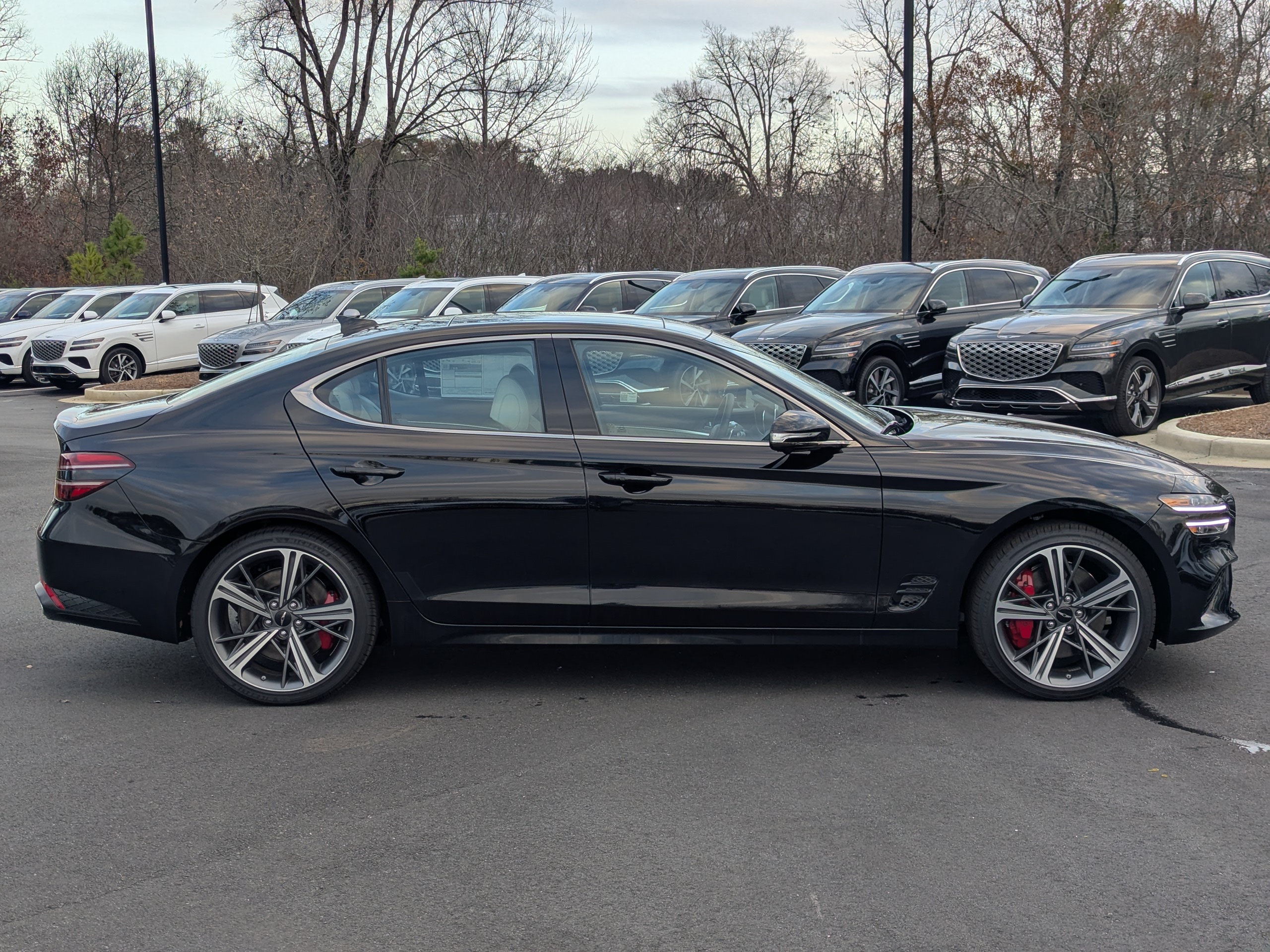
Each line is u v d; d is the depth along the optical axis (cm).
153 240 4559
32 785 414
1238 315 1319
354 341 506
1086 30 2709
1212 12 2927
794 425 471
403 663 555
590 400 493
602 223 3188
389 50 3572
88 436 498
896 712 482
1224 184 2656
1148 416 1229
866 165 3269
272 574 495
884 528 484
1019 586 491
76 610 495
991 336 1231
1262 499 896
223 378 521
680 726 467
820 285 1614
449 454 486
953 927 314
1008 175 2886
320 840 370
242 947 308
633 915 322
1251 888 334
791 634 494
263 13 3538
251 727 473
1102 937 309
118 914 325
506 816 386
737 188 3659
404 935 313
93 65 6153
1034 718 473
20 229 4912
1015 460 489
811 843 364
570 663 552
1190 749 439
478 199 3266
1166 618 497
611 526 484
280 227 2922
